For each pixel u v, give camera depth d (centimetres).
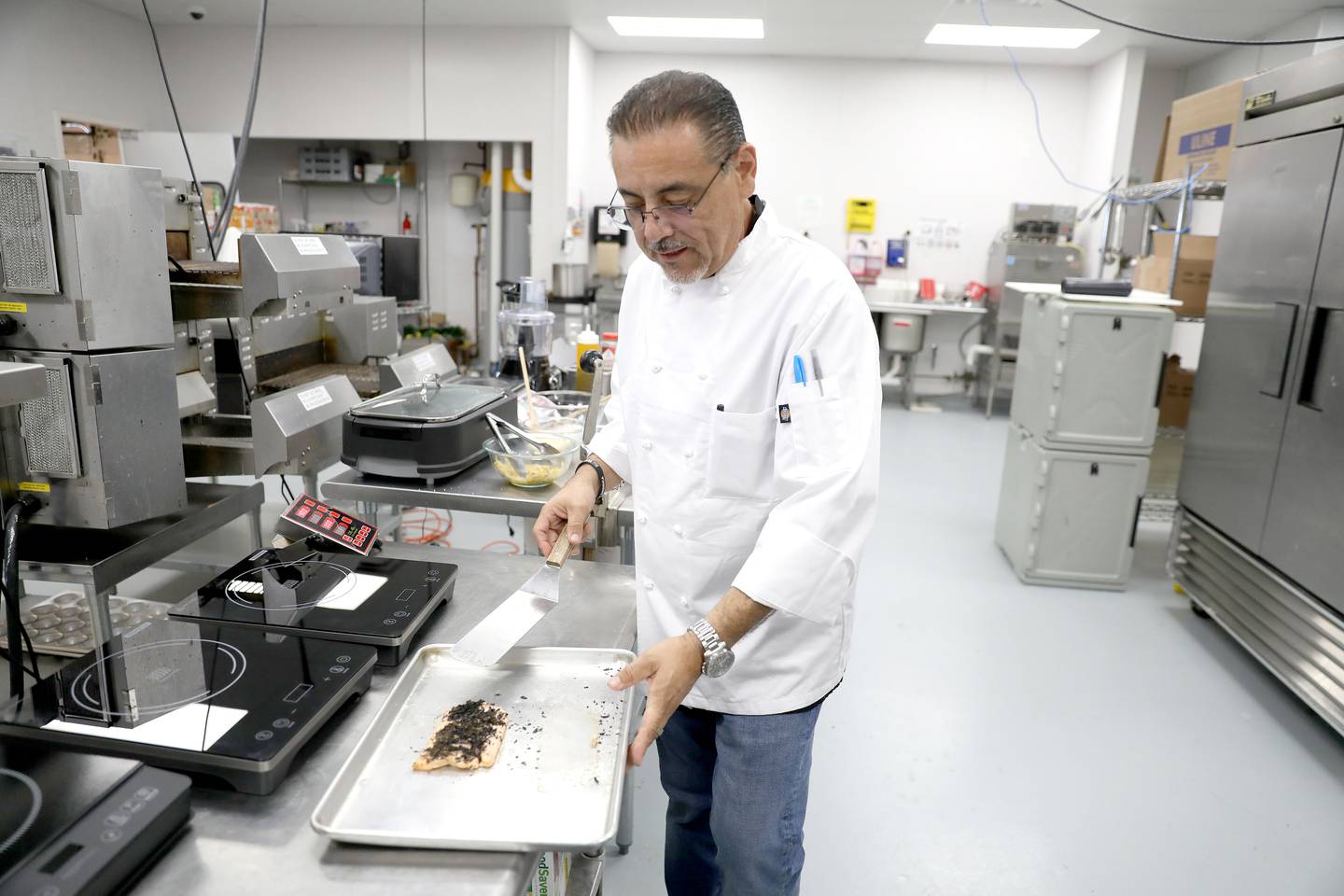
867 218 709
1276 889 182
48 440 149
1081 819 203
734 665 121
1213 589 297
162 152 570
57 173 138
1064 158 688
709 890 151
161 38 640
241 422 226
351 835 74
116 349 152
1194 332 621
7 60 534
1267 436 268
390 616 110
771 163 708
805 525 101
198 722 84
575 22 607
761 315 112
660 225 100
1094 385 317
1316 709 232
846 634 126
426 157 710
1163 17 538
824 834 196
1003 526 374
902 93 686
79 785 74
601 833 77
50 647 180
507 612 106
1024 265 641
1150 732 239
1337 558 232
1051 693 259
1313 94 251
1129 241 634
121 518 156
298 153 707
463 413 184
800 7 543
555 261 650
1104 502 329
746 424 113
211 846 75
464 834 75
